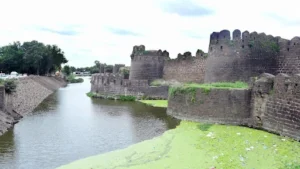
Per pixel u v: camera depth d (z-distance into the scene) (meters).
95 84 68.06
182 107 38.31
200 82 57.50
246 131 30.20
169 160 22.25
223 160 21.86
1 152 24.50
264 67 42.69
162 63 64.75
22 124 34.69
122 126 34.25
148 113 42.72
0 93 34.91
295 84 26.53
